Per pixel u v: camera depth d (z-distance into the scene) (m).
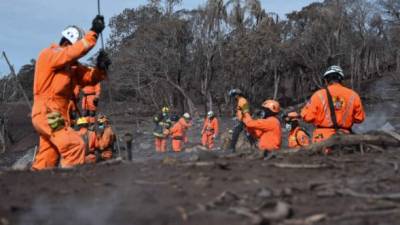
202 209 4.37
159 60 57.03
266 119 9.49
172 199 4.74
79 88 8.88
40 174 6.23
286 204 4.30
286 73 62.56
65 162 7.94
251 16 55.41
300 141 9.97
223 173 5.81
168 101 60.22
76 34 8.30
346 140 7.34
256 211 4.26
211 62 55.81
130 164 6.61
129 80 58.66
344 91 8.69
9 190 5.27
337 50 60.31
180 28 56.69
